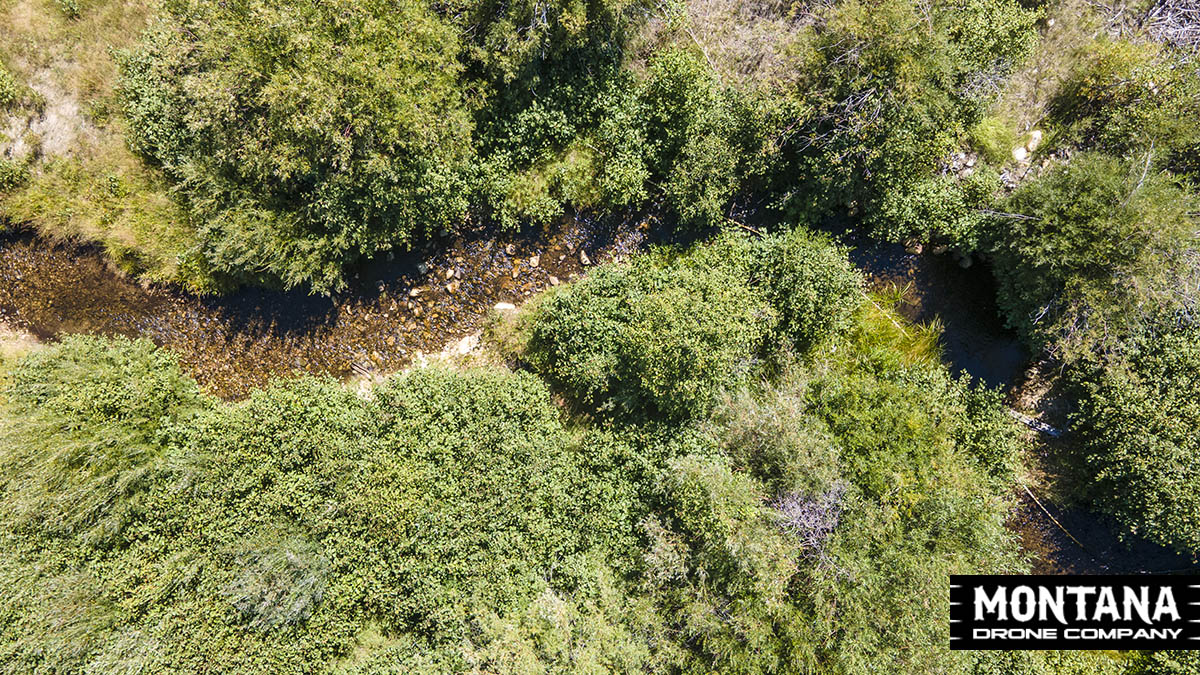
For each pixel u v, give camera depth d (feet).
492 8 59.67
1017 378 68.90
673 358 60.13
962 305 68.80
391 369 71.15
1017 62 63.21
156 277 67.87
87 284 70.08
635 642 61.52
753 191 67.21
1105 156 61.46
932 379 65.31
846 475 62.08
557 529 64.54
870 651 59.82
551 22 59.31
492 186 65.72
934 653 59.77
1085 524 69.46
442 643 63.98
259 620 61.77
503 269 70.03
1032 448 68.90
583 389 67.46
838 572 59.16
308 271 64.08
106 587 62.34
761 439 62.03
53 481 60.18
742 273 64.75
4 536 61.31
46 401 62.03
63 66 64.44
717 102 64.03
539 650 61.31
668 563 60.64
